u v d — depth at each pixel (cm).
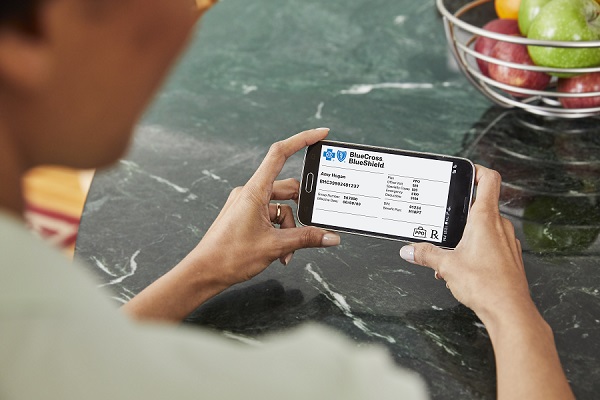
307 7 148
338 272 92
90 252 97
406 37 138
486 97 119
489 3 138
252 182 91
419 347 81
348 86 128
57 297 28
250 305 88
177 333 31
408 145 114
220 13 148
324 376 30
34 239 29
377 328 84
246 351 31
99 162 34
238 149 115
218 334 84
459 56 116
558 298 86
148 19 31
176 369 29
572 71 106
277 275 92
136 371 29
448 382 77
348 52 136
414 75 130
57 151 32
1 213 29
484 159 111
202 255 87
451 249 91
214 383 29
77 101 31
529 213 100
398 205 93
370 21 143
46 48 29
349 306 87
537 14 109
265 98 126
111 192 107
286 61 134
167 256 96
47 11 28
